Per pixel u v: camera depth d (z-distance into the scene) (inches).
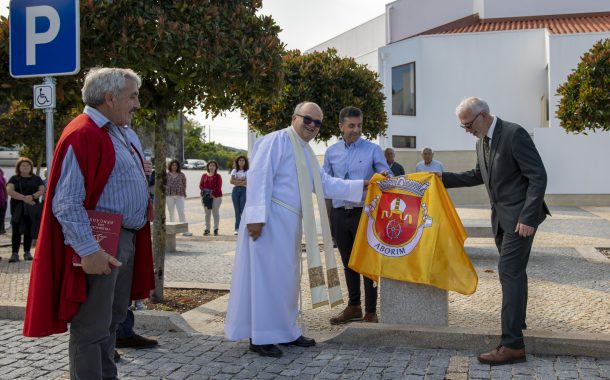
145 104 245.0
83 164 124.1
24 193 400.8
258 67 224.2
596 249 395.9
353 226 215.0
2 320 219.8
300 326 200.4
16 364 169.2
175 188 549.0
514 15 1072.2
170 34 200.4
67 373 161.8
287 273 179.0
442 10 1149.1
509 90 893.2
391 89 945.5
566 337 167.9
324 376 156.9
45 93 192.7
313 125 183.2
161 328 203.8
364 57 1024.9
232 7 225.5
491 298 255.1
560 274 308.8
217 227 555.2
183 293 269.9
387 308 192.2
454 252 185.6
